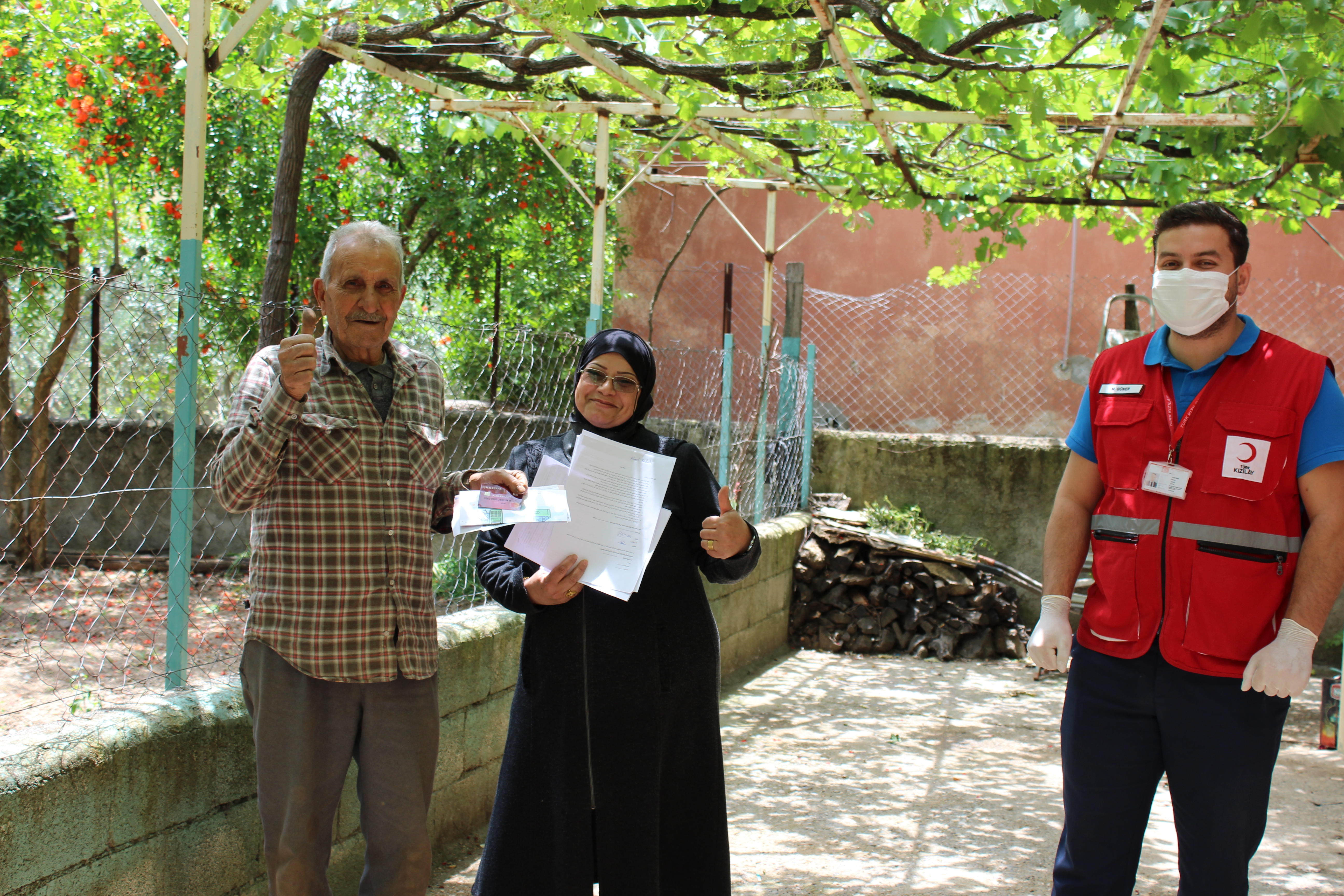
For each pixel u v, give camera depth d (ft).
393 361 8.16
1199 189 20.74
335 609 7.43
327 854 7.72
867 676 22.48
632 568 7.84
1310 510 7.36
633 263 35.53
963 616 24.70
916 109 17.62
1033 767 16.43
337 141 28.30
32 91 26.50
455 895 10.50
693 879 8.30
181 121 25.91
